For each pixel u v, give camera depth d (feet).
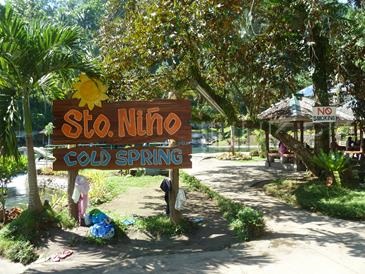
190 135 19.44
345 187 27.07
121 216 22.02
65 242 18.39
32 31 18.58
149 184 34.09
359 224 20.44
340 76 32.40
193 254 16.46
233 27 24.47
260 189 31.40
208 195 29.35
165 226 19.80
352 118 38.50
